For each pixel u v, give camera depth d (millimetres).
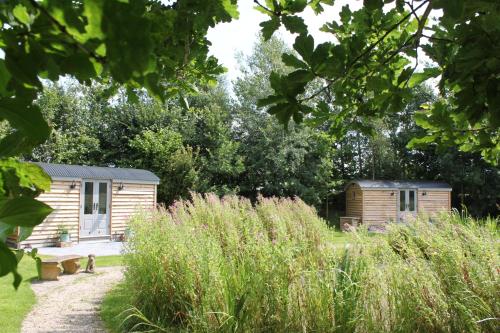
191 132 26672
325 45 1560
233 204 10508
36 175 1305
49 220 15141
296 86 1636
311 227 8781
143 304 5426
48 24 679
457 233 3996
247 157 27312
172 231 6074
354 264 3889
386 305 3502
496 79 1574
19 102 688
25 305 6449
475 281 3182
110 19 602
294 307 3643
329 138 2703
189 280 4680
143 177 18203
